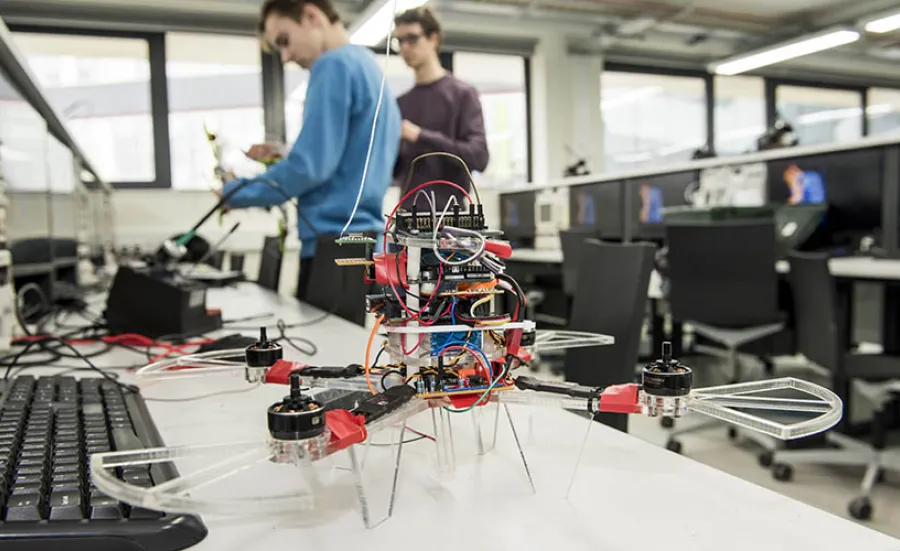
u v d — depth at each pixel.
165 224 4.46
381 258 0.46
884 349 2.43
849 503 1.67
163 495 0.30
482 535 0.34
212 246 2.14
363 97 1.35
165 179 4.54
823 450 1.91
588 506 0.38
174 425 0.55
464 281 0.43
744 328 2.19
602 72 5.61
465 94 2.04
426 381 0.42
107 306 1.15
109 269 3.10
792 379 0.40
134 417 0.55
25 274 1.67
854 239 2.45
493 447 0.48
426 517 0.37
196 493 0.36
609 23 5.29
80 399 0.60
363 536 0.34
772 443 2.00
